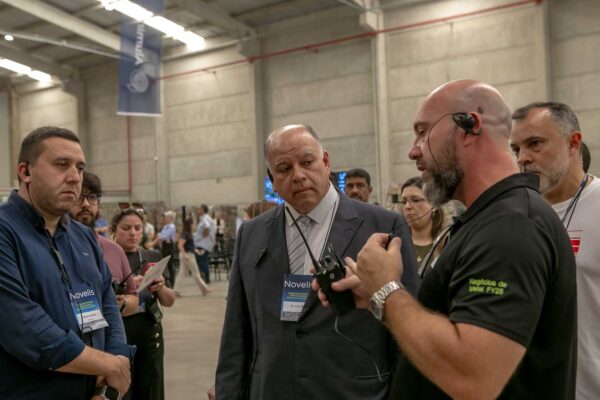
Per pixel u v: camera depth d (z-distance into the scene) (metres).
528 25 9.20
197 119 13.59
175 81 13.94
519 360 0.85
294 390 1.58
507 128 1.06
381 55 10.58
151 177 14.47
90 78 15.48
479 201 1.01
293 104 11.95
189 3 11.16
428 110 1.08
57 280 1.62
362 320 1.58
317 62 11.58
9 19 12.64
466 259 0.94
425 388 1.06
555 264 0.93
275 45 12.13
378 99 10.59
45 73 14.97
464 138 1.04
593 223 1.68
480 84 1.07
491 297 0.87
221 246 11.62
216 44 12.99
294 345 1.61
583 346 1.66
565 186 1.77
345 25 11.12
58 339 1.50
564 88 9.00
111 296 1.91
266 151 1.72
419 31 10.25
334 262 1.22
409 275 1.59
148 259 2.83
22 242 1.58
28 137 1.67
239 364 1.77
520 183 1.00
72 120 15.88
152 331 2.56
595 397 1.63
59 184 1.63
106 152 15.27
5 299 1.49
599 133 8.74
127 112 9.49
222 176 13.23
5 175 16.72
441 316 0.93
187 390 3.81
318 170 1.68
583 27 8.82
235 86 12.91
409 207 2.66
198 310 6.91
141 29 9.56
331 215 1.72
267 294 1.70
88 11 12.19
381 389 1.57
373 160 10.95
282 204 1.84
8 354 1.52
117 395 1.61
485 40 9.60
